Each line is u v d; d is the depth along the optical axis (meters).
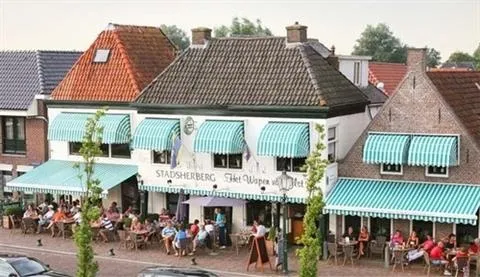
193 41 45.03
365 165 39.16
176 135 42.44
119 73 47.12
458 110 38.72
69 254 40.41
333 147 40.44
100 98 46.41
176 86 43.56
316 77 40.53
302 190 39.62
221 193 41.91
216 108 41.56
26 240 43.72
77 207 45.19
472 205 35.12
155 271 28.86
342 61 47.59
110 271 36.75
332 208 37.47
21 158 51.25
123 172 45.00
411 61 37.91
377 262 37.66
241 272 36.31
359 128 43.16
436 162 36.62
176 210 44.66
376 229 38.81
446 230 37.06
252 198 41.00
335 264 37.38
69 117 47.12
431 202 36.06
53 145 48.66
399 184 38.19
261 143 39.41
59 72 53.91
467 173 36.81
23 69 53.97
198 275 28.62
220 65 43.38
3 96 52.03
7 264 31.42
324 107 38.81
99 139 31.58
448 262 35.06
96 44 49.03
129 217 43.12
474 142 36.66
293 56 41.59
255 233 39.25
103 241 43.12
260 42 43.31
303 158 39.56
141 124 43.25
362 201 37.41
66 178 45.84
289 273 36.12
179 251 39.69
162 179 43.66
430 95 37.56
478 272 34.31
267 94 40.62
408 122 38.12
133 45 48.81
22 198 49.78
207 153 42.00
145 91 44.06
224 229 41.44
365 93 47.91
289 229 41.47
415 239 36.81
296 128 39.19
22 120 51.28
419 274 35.38
